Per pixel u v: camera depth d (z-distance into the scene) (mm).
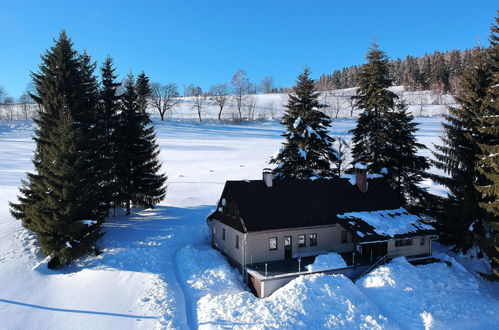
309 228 24891
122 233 28266
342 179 28672
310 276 21234
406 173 30391
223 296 20344
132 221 31266
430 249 25891
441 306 20031
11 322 17359
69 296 19938
